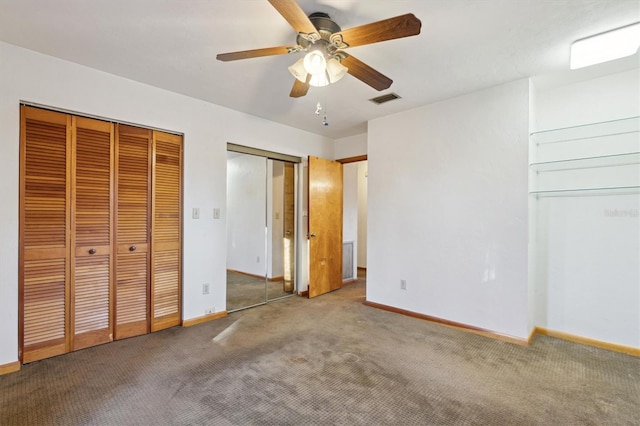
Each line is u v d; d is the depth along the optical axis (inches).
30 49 88.0
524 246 105.8
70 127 97.3
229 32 79.0
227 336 111.7
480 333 114.2
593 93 106.4
